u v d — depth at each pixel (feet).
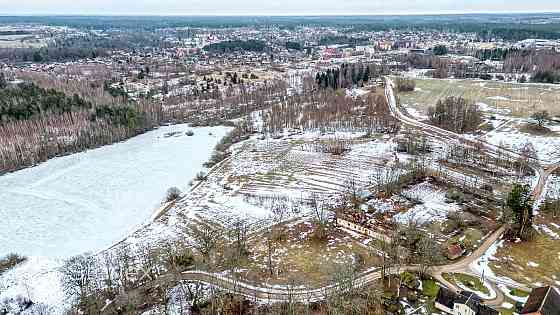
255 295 245.24
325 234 307.17
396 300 231.91
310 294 243.60
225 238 311.47
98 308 239.71
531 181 381.19
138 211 369.30
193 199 385.29
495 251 278.05
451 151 449.89
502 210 326.65
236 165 463.01
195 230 328.08
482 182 382.83
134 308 236.84
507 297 233.14
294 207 353.92
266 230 320.91
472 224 312.09
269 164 458.50
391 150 475.31
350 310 221.46
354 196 355.77
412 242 284.20
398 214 329.52
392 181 378.53
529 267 260.83
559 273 254.27
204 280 261.85
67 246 314.76
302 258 281.95
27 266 288.51
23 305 246.47
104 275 271.90
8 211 369.71
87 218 357.82
